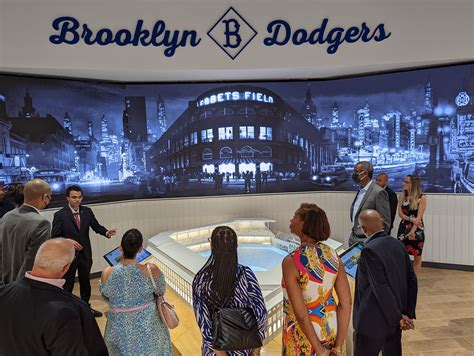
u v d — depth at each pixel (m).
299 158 6.98
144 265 2.45
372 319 2.57
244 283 2.08
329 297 2.14
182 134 6.77
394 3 5.19
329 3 5.19
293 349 2.21
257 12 5.23
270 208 7.04
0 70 5.24
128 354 2.35
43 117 5.70
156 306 2.48
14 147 5.43
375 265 2.55
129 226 6.56
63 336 1.57
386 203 4.20
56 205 5.84
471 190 5.87
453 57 5.44
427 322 4.20
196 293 2.09
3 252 2.83
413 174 6.27
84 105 6.10
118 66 5.35
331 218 6.96
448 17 5.22
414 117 6.19
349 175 6.77
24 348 1.60
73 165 6.01
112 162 6.42
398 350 2.76
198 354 3.07
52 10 4.80
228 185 6.96
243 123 6.86
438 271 5.98
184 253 3.96
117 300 2.37
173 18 5.14
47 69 5.29
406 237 5.06
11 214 2.84
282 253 4.61
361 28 5.36
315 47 5.52
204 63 5.53
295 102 6.88
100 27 5.03
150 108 6.63
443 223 6.08
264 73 6.20
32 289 1.64
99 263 6.23
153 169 6.72
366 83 6.49
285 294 2.27
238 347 1.95
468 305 4.64
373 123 6.51
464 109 5.82
